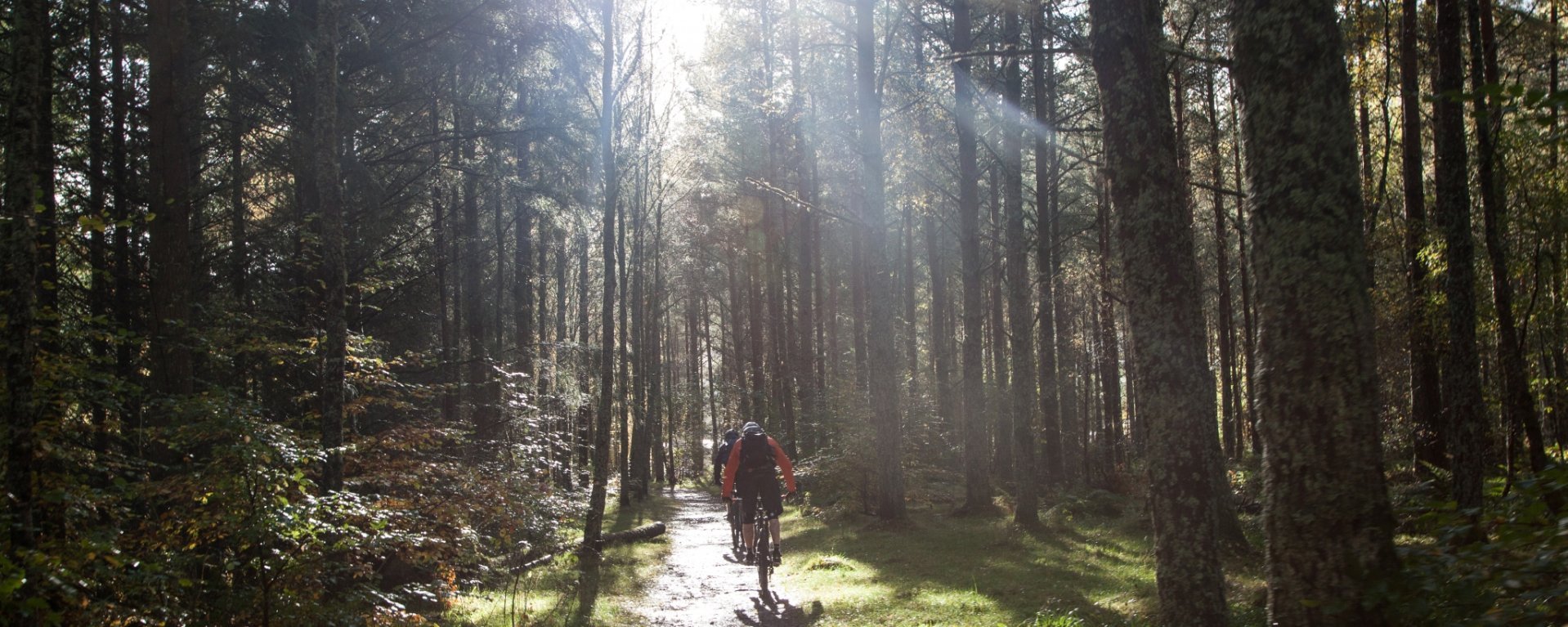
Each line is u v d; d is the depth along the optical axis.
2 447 5.67
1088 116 19.06
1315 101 4.10
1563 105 3.39
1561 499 3.39
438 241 18.17
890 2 18.80
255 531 5.79
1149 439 5.21
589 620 8.99
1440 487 11.70
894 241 34.62
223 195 15.05
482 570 8.85
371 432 12.78
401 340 16.00
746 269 32.84
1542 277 12.58
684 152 25.52
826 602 9.55
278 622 6.40
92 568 5.40
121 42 11.40
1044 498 19.64
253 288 13.15
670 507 27.91
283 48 11.85
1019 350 15.39
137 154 11.48
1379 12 13.55
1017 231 15.75
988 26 16.89
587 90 14.47
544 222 18.02
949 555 12.39
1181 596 5.00
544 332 32.59
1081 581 9.74
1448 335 10.92
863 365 25.09
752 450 10.66
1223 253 21.50
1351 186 4.07
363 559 8.88
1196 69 15.59
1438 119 10.01
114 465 6.98
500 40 13.85
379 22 13.41
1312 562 3.95
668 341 43.97
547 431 14.84
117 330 6.75
